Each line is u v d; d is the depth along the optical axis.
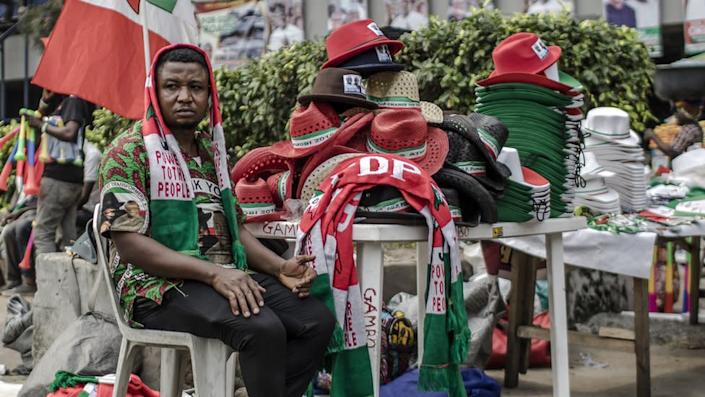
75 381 4.18
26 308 5.88
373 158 3.52
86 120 7.92
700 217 5.04
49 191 7.82
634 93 7.25
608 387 5.23
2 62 13.45
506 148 4.04
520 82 4.22
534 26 6.98
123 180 3.10
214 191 3.34
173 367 3.56
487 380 4.61
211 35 12.08
